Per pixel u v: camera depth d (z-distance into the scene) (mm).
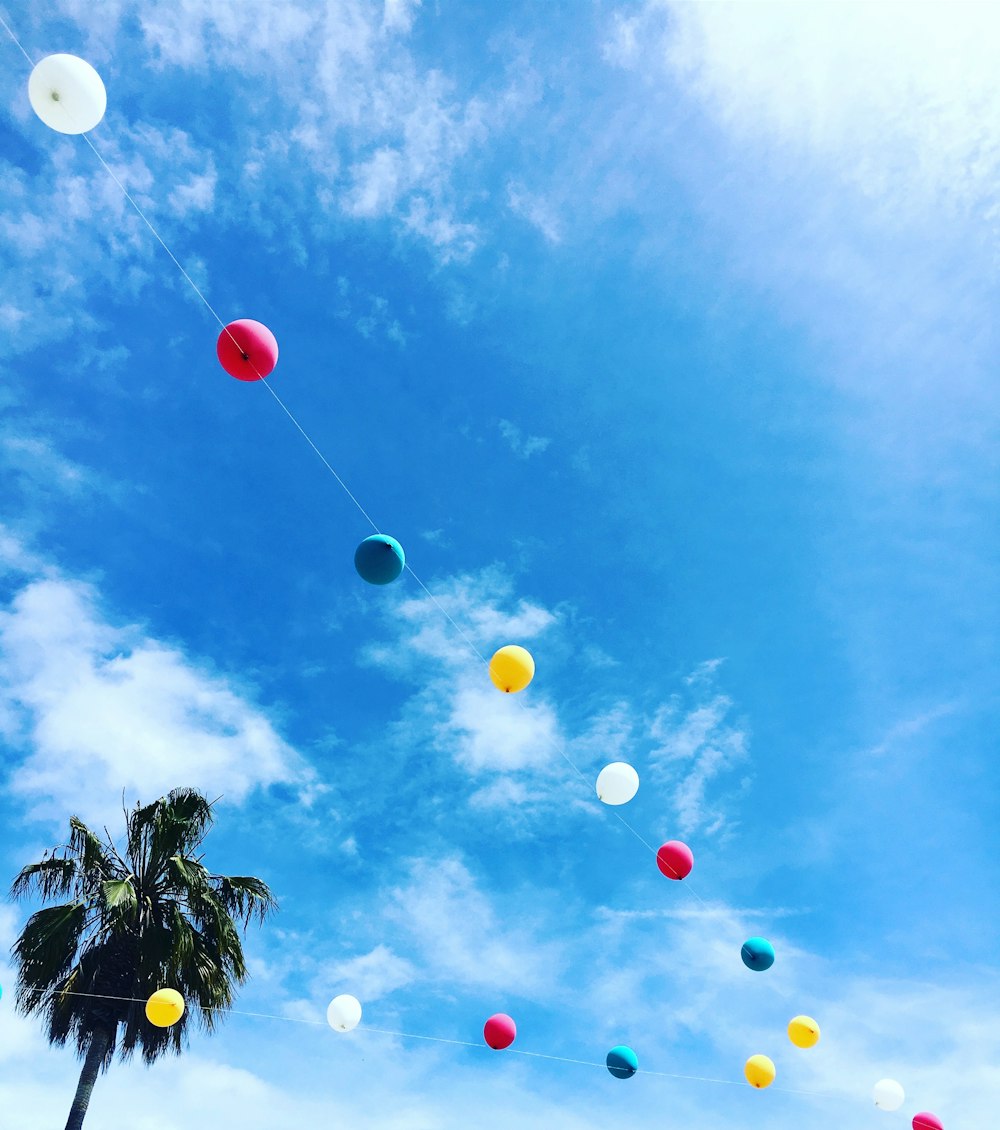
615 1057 9195
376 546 6812
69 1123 10711
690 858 8977
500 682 7797
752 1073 9594
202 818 13344
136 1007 11539
